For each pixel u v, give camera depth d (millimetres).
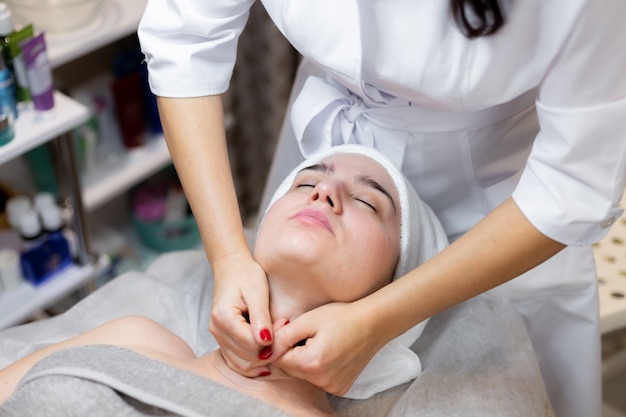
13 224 1883
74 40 1701
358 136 1236
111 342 1144
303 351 966
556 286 1281
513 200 995
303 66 1348
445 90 1028
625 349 1951
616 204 985
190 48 1139
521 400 1150
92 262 1938
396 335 1030
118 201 2373
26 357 1133
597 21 868
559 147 954
